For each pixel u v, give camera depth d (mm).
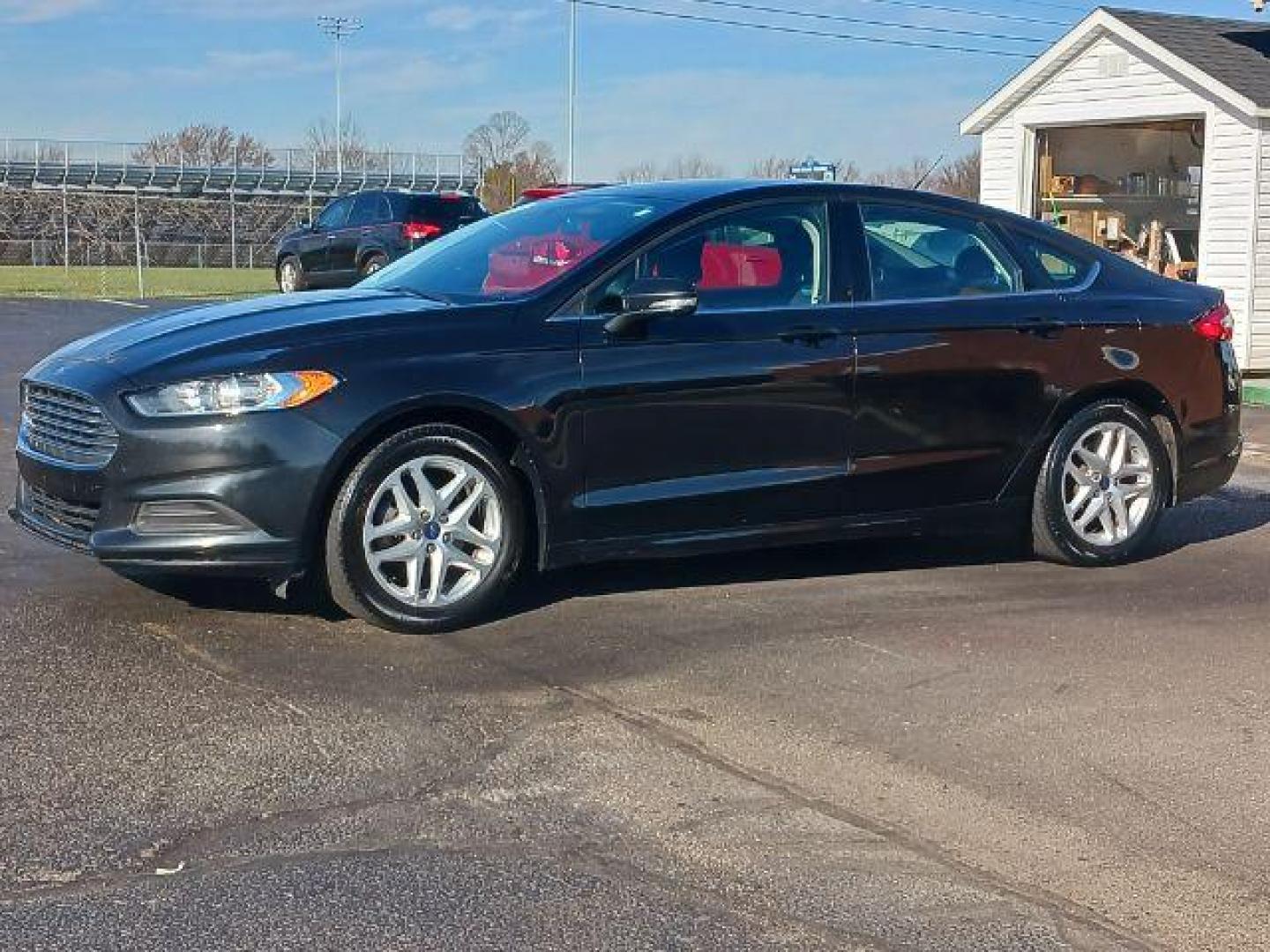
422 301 5824
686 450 5902
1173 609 6223
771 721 4738
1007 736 4656
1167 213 17609
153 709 4703
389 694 4902
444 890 3559
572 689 5000
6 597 5883
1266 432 11953
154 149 70250
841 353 6137
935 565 6930
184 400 5191
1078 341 6723
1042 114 17797
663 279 5582
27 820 3879
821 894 3582
